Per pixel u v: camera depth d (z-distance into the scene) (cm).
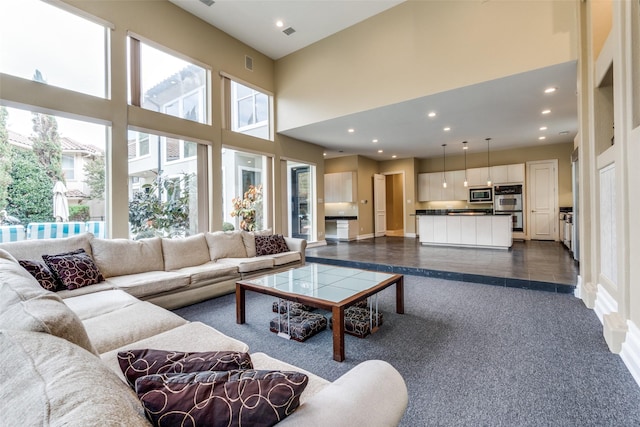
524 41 371
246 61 571
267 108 629
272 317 292
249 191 544
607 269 259
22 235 323
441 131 644
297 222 770
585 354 207
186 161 482
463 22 413
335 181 929
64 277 252
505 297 338
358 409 76
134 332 167
